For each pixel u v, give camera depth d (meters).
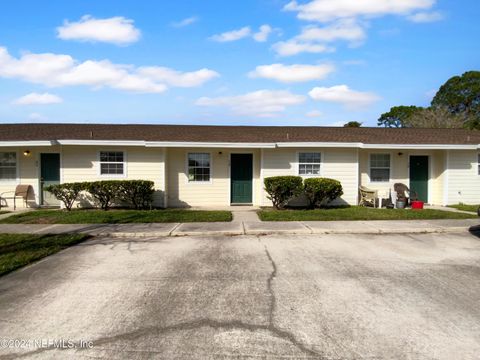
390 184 14.84
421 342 3.49
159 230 8.95
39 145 12.77
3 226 9.60
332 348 3.38
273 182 12.82
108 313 4.17
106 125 16.83
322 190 13.00
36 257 6.48
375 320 3.98
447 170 14.45
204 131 15.62
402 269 5.89
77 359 3.19
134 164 13.84
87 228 9.27
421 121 36.56
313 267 6.00
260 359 3.19
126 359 3.19
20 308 4.31
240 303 4.47
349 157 14.30
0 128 15.47
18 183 13.86
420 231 9.02
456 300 4.55
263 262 6.31
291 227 9.32
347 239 8.23
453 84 43.44
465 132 16.92
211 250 7.18
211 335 3.64
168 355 3.26
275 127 17.44
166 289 4.96
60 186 12.49
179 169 14.27
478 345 3.44
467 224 9.76
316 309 4.28
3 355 3.26
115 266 6.07
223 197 14.52
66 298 4.63
